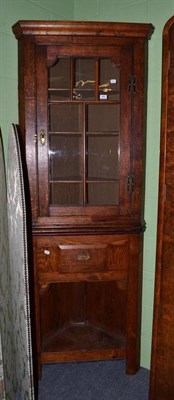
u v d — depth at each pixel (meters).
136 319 1.73
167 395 1.54
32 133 1.52
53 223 1.58
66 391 1.70
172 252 1.46
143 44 1.50
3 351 1.44
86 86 1.59
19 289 1.45
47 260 1.61
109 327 1.98
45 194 1.56
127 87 1.52
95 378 1.79
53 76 1.58
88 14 1.89
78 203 1.61
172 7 1.61
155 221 1.79
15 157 1.42
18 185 1.39
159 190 1.47
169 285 1.48
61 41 1.47
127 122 1.54
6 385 1.48
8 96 1.65
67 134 1.59
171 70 1.37
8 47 1.62
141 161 1.57
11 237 1.52
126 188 1.59
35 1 1.73
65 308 2.04
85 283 2.06
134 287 1.69
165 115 1.41
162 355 1.53
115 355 1.79
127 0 1.74
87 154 1.67
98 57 1.52
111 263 1.64
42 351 1.77
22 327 1.45
